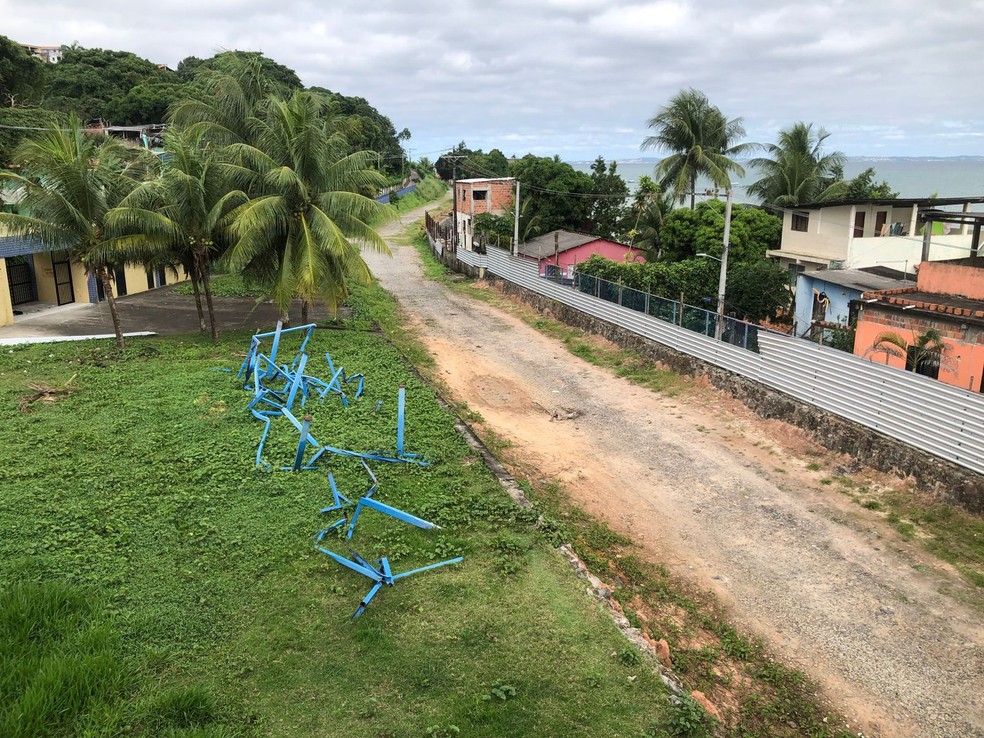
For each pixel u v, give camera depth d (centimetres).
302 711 723
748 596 1099
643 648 858
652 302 2345
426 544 1052
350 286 3466
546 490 1426
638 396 2034
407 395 1772
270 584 937
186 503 1133
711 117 3900
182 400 1623
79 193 1830
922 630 1008
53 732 672
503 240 4106
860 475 1466
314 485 1213
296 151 2145
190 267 2222
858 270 2538
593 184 4650
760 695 890
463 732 702
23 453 1293
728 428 1769
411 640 838
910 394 1420
